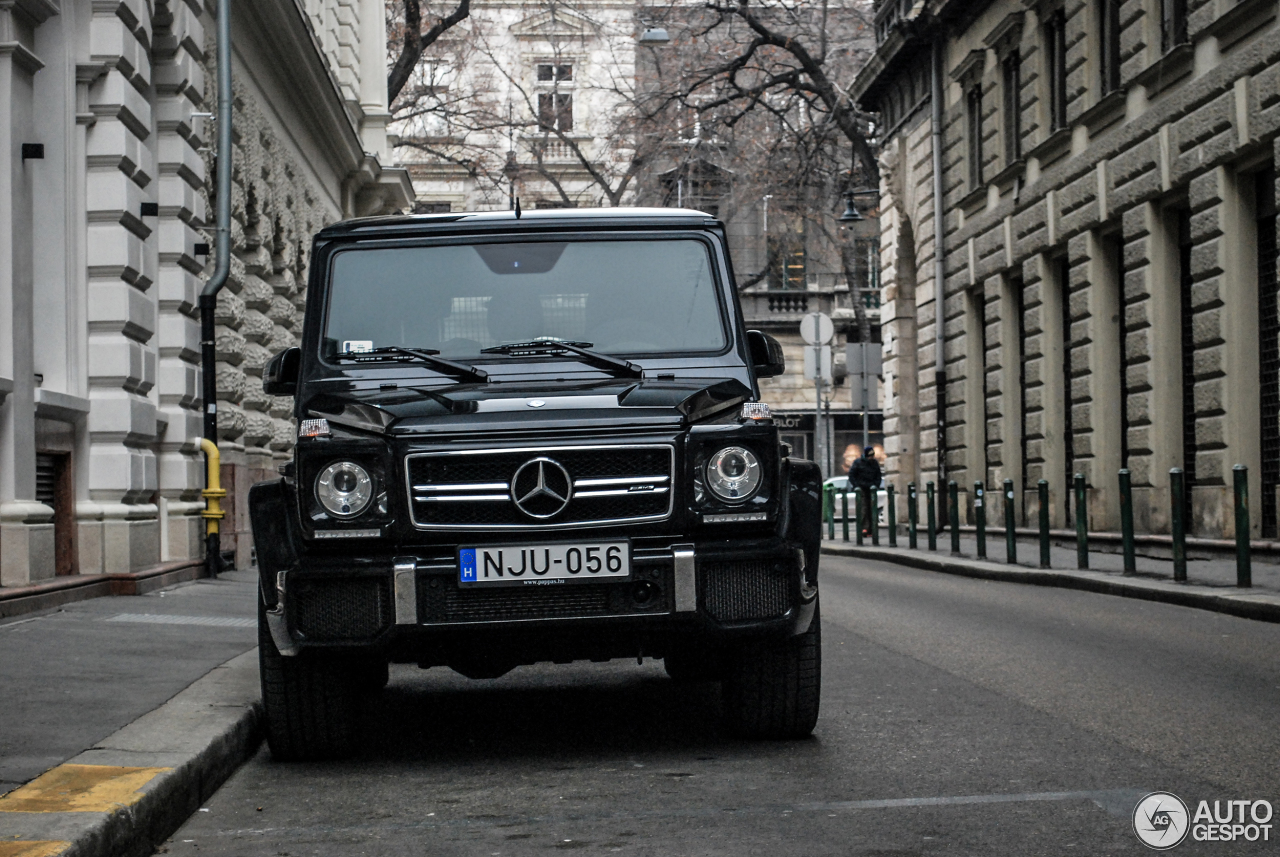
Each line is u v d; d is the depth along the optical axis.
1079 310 22.95
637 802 5.65
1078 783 5.80
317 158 26.36
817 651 6.70
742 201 49.00
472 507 6.20
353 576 6.14
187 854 5.07
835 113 37.72
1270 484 17.58
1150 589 14.02
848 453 56.66
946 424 30.09
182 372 15.32
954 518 21.50
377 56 32.16
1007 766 6.16
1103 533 21.86
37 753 5.76
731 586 6.20
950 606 13.95
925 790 5.73
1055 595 15.13
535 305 7.45
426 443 6.22
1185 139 18.81
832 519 30.31
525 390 6.79
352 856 4.96
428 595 6.12
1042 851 4.78
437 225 7.66
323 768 6.55
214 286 15.97
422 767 6.52
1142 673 8.89
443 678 9.64
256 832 5.36
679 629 6.18
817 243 54.78
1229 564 16.98
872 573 19.97
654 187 51.66
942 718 7.39
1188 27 18.77
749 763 6.36
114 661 8.50
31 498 11.68
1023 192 25.42
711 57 44.28
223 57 16.08
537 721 7.71
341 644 6.12
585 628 6.16
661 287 7.52
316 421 6.38
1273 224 17.45
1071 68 23.12
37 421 12.06
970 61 28.02
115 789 5.12
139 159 13.52
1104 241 22.50
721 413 6.45
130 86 13.29
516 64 55.84
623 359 7.28
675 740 7.00
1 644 9.09
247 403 20.11
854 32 49.97
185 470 15.39
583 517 6.22
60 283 12.69
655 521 6.23
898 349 34.31
